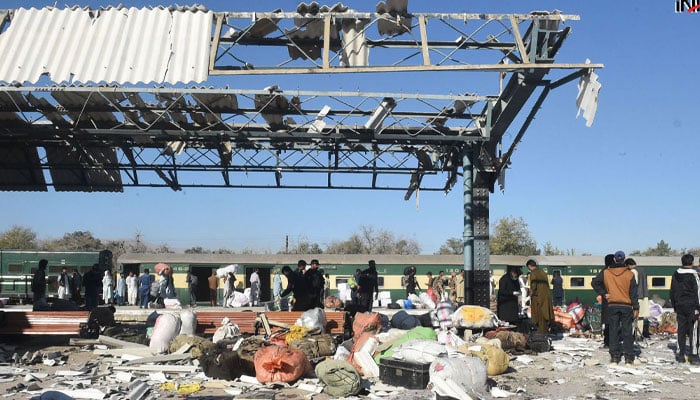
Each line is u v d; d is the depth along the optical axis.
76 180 20.45
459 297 28.45
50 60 13.73
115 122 16.42
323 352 12.32
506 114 15.28
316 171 19.53
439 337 12.41
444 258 35.72
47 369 11.47
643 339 16.42
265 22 13.82
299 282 15.77
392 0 13.43
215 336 14.34
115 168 18.84
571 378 10.87
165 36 13.96
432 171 20.00
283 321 14.87
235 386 9.98
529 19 13.88
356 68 12.84
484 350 11.29
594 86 13.34
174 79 13.35
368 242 99.44
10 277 35.34
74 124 16.28
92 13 14.46
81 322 14.78
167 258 35.03
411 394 9.41
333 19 13.80
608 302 12.42
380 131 16.00
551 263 35.22
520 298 24.05
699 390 9.88
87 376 10.71
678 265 35.12
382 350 11.48
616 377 10.98
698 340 12.53
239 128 16.14
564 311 19.31
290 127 16.53
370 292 19.78
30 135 16.45
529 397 9.29
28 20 14.34
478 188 16.77
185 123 16.59
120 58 13.70
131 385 9.72
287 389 9.81
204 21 14.12
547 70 13.55
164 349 13.24
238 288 34.84
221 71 13.37
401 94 14.95
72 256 35.41
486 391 9.52
